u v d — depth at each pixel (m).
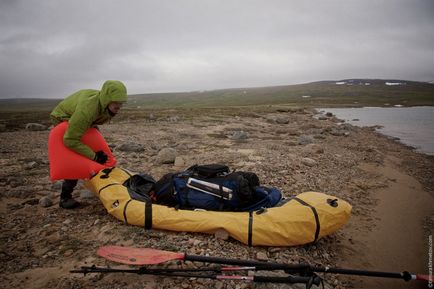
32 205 6.67
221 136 19.48
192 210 5.46
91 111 5.59
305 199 5.35
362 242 6.16
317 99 131.50
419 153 16.70
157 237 5.14
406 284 4.88
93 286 3.90
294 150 14.41
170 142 16.30
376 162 13.33
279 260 4.73
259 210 5.18
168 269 4.02
